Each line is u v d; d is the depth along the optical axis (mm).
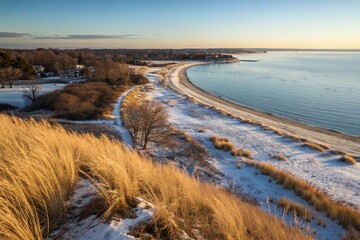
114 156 5539
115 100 44562
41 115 33875
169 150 21859
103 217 3137
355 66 154125
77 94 45375
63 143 5902
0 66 64688
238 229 3648
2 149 4773
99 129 26969
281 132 30859
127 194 3689
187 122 33938
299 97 60844
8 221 2701
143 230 3066
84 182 4324
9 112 36188
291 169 19922
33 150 4641
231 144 24125
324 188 16578
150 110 24375
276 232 4047
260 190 14820
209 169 18406
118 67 73625
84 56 124562
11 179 3643
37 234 2768
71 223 3201
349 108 49750
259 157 22375
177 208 3893
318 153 23922
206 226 3621
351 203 14625
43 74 79750
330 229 9727
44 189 3441
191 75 108750
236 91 70375
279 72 119250
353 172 19672
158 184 4531
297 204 11609
